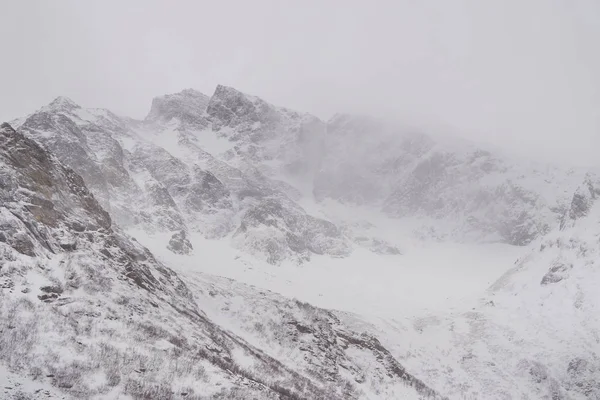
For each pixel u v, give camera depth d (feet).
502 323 323.57
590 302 303.89
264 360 172.04
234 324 221.05
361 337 258.78
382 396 212.02
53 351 80.12
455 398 262.26
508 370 282.36
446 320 346.95
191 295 219.82
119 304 117.91
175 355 102.83
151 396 79.77
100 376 79.10
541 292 338.75
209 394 89.04
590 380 260.21
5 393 63.87
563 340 287.48
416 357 297.33
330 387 189.57
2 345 75.15
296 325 233.14
